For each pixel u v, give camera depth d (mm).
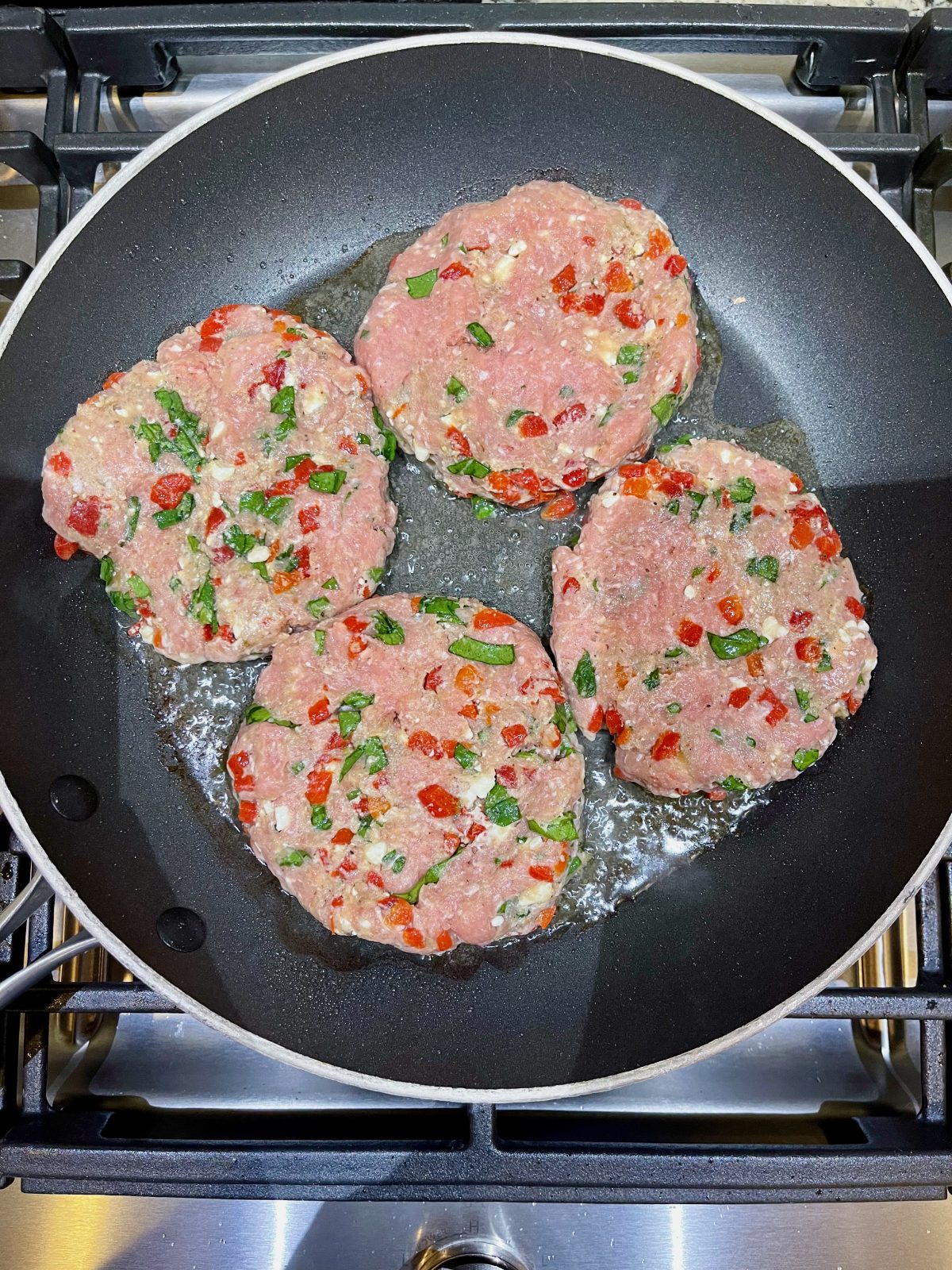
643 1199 244
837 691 251
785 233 267
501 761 245
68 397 259
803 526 254
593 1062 248
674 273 256
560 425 254
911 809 250
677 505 257
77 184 272
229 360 256
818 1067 273
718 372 277
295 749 246
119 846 255
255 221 269
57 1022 268
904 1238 265
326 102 257
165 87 287
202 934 254
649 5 263
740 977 254
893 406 264
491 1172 236
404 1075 246
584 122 262
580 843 258
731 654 251
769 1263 264
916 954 272
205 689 267
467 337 255
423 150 267
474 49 250
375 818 243
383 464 262
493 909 240
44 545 256
